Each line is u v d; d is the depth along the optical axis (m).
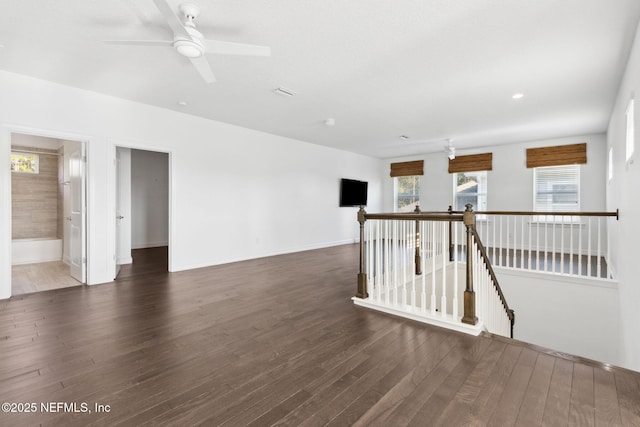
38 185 6.07
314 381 1.87
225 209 5.45
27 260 5.52
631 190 2.93
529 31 2.54
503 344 2.35
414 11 2.29
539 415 1.55
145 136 4.41
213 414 1.57
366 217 3.24
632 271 2.89
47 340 2.42
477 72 3.33
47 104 3.58
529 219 6.83
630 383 1.81
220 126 5.34
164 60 3.07
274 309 3.15
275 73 3.37
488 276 3.12
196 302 3.37
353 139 6.68
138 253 6.50
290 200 6.65
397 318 2.90
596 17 2.34
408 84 3.66
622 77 3.39
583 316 4.18
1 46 2.79
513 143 7.00
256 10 2.28
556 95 3.98
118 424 1.49
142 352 2.24
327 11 2.29
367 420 1.53
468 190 7.84
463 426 1.48
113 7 2.25
